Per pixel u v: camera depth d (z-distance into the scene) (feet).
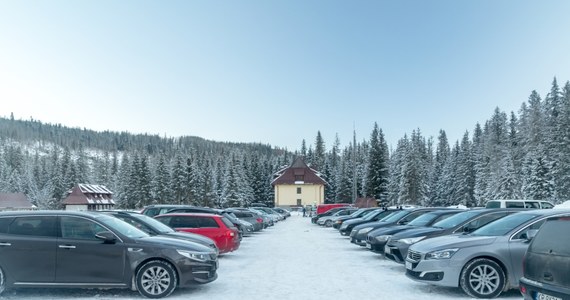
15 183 321.52
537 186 153.69
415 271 30.12
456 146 295.48
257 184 335.26
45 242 28.27
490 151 218.18
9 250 28.04
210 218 49.78
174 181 261.03
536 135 193.06
